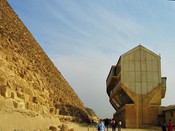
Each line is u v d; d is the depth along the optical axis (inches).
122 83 2287.2
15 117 1031.0
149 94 2269.9
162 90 2356.1
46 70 3152.1
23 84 1504.7
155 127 2134.6
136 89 2279.8
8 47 1800.0
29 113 1203.2
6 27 2292.1
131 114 2226.9
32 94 1563.7
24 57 2164.1
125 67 2317.9
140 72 2309.3
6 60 1523.1
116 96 2768.2
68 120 2412.6
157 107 2235.5
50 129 1264.8
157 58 2327.8
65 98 3385.8
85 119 3280.0
